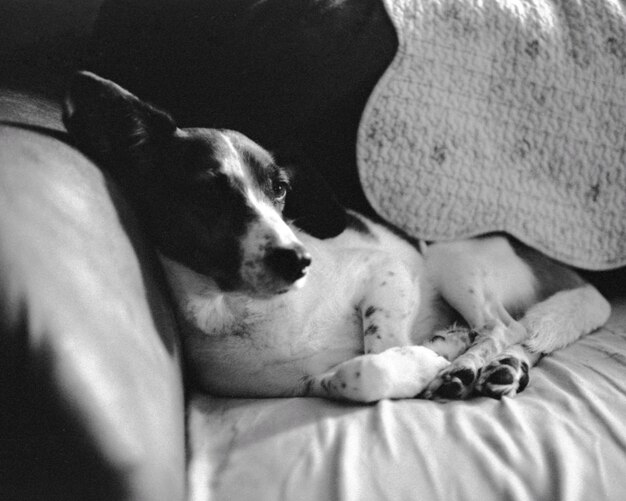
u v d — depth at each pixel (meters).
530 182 1.03
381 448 0.73
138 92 1.05
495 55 1.03
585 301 1.01
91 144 0.87
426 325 1.04
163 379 0.71
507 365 0.86
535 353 0.95
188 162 0.89
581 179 1.05
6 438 0.58
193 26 1.05
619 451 0.74
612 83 1.05
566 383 0.86
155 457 0.63
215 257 0.87
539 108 1.03
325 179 1.04
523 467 0.71
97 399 0.60
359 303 0.98
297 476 0.70
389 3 1.02
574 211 1.05
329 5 1.02
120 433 0.60
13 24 1.08
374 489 0.69
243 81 1.03
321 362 0.94
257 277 0.85
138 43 1.06
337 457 0.72
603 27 1.06
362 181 1.01
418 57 1.01
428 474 0.71
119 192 0.84
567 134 1.04
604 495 0.70
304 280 0.86
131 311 0.71
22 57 1.06
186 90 1.04
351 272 0.98
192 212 0.88
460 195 1.02
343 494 0.68
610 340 0.97
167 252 0.89
